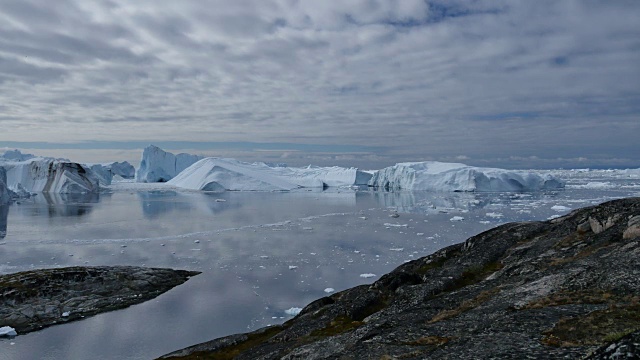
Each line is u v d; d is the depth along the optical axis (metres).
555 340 9.77
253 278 36.91
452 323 13.43
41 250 48.56
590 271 14.34
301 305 30.14
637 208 20.00
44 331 26.12
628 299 11.42
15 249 49.03
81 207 96.12
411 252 46.47
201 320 27.70
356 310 20.66
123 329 26.34
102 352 23.25
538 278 16.14
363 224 68.12
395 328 14.52
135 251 48.19
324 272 38.56
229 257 44.91
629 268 13.41
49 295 30.95
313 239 55.00
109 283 33.78
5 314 28.00
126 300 31.33
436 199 111.31
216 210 90.62
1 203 99.88
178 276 37.19
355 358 11.93
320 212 86.00
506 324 11.59
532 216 73.50
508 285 16.88
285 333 20.64
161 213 85.00
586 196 113.81
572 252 19.06
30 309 28.75
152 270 37.22
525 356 9.05
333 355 12.62
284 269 39.78
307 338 18.73
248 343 21.78
